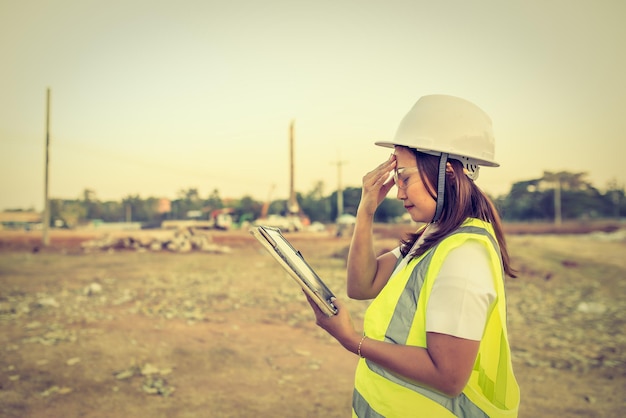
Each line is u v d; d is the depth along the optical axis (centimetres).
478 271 134
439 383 132
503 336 138
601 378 595
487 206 152
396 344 141
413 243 173
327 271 1472
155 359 557
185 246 1969
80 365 521
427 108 150
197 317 786
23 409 410
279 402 456
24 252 1803
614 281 1528
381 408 145
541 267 1666
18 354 544
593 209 6316
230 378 513
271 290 1093
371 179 177
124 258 1680
